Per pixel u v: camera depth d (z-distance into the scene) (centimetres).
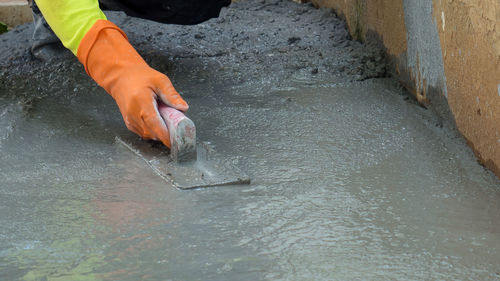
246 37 591
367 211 307
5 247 267
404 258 264
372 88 489
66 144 388
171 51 555
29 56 539
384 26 523
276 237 280
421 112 442
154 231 283
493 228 292
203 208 307
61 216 296
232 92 481
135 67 372
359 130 412
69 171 349
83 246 269
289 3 721
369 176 348
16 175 343
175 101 364
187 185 329
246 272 250
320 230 288
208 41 582
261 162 366
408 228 291
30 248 267
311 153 378
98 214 298
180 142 353
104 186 331
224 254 264
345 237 282
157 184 334
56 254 262
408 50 473
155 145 383
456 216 303
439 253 269
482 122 355
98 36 376
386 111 444
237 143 393
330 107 450
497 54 322
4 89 482
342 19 635
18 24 712
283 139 398
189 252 265
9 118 421
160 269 251
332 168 358
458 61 381
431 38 422
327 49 562
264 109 446
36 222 290
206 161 362
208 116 434
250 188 333
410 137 401
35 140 393
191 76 509
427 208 312
